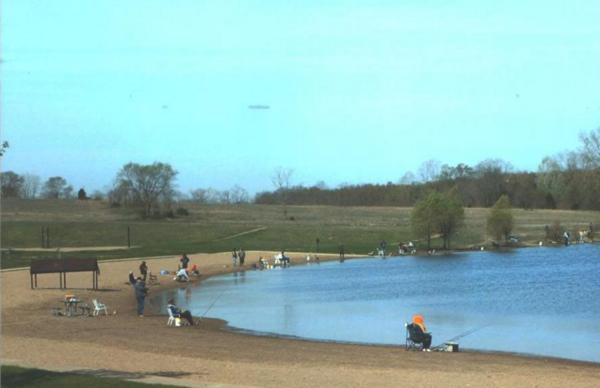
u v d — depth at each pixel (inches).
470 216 5570.9
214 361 991.0
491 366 1015.6
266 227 4886.8
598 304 1872.5
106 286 2271.2
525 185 6437.0
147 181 6127.0
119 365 916.6
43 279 2458.2
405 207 7175.2
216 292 2220.7
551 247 4185.5
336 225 5123.0
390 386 815.1
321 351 1154.0
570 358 1130.0
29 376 779.4
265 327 1480.1
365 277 2706.7
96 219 5654.5
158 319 1582.2
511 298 2017.7
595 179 5994.1
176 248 4005.9
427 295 2107.5
